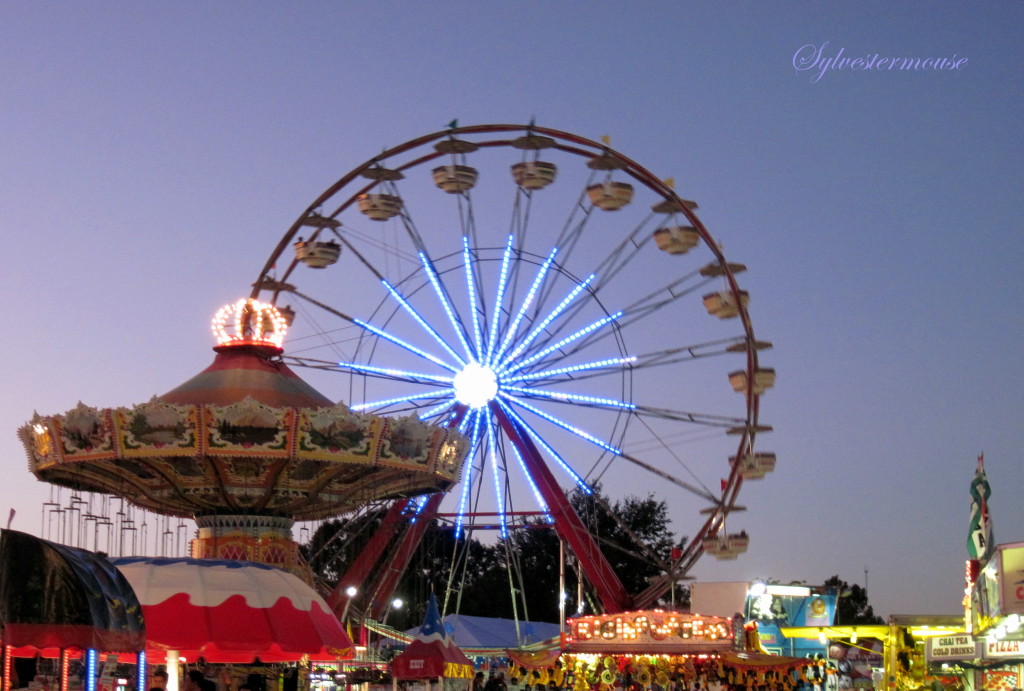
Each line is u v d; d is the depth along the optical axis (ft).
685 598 313.12
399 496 100.89
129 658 73.77
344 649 70.18
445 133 139.03
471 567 325.83
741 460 135.33
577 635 128.06
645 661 129.49
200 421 80.53
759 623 148.56
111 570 47.19
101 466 86.17
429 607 110.32
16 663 77.61
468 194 140.15
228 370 88.79
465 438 92.63
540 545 323.37
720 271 137.90
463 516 144.46
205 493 87.61
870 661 156.76
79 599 43.73
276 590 68.13
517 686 157.69
